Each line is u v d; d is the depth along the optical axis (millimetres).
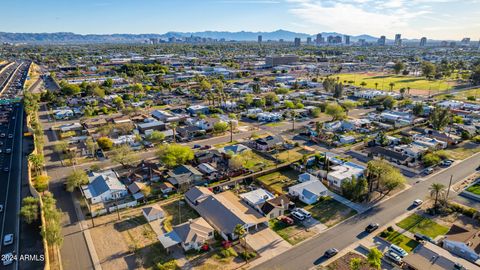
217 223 57906
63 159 90812
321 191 69688
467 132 106438
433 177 78750
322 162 86750
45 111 151000
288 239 55375
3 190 73125
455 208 63594
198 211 63219
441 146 98375
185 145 103062
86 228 58344
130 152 92500
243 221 56562
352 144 103562
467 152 95438
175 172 79500
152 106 159625
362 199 68188
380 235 55938
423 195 69938
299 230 58062
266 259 50250
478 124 121125
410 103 154375
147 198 69312
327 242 54406
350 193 68250
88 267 48500
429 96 176750
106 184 70750
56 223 53312
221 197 66812
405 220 60594
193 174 77062
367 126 122312
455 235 53500
